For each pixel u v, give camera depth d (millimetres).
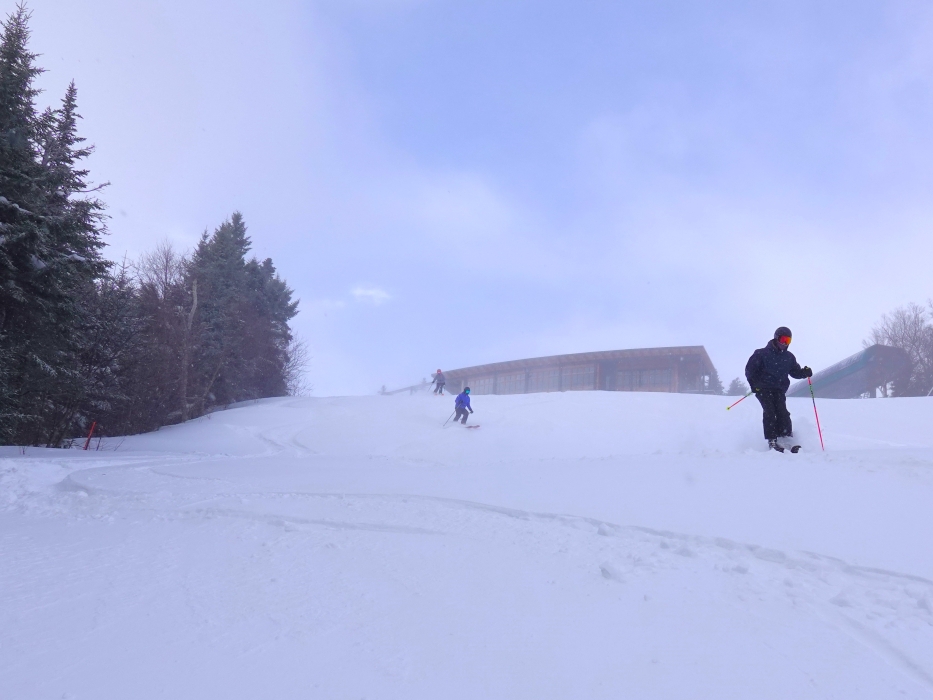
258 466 11766
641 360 55000
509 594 3740
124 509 8016
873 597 3342
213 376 42375
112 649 3156
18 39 23500
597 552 4461
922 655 2680
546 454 17797
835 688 2463
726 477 6219
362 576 4277
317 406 31266
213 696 2613
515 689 2574
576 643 2996
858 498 5059
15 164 20547
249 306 54531
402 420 24609
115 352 30344
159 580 4445
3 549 5773
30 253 19219
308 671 2822
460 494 6758
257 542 5520
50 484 11438
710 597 3484
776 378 8977
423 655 2945
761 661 2713
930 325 52969
